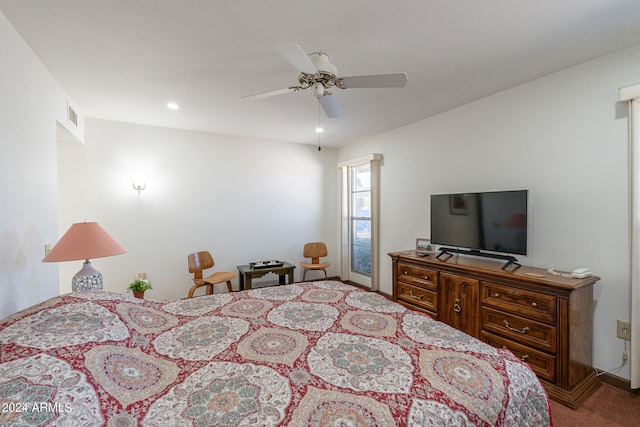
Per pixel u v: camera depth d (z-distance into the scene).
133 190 3.70
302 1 1.53
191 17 1.66
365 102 3.01
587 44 1.96
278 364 1.17
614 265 2.09
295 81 2.50
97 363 0.97
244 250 4.46
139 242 3.74
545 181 2.45
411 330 1.50
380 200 4.30
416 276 3.07
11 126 1.65
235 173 4.38
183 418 0.86
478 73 2.38
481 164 2.95
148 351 1.24
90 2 1.51
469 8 1.59
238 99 2.89
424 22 1.72
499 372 1.15
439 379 1.08
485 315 2.43
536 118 2.50
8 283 1.58
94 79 2.42
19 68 1.76
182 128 3.94
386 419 0.88
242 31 1.80
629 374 2.03
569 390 1.93
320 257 4.95
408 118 3.55
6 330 1.02
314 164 5.05
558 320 1.97
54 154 2.31
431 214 3.21
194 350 1.28
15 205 1.67
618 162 2.06
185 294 4.02
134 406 0.89
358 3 1.55
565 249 2.34
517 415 1.08
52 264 2.20
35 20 1.65
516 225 2.45
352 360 1.20
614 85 2.07
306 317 1.67
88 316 1.21
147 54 2.05
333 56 2.11
